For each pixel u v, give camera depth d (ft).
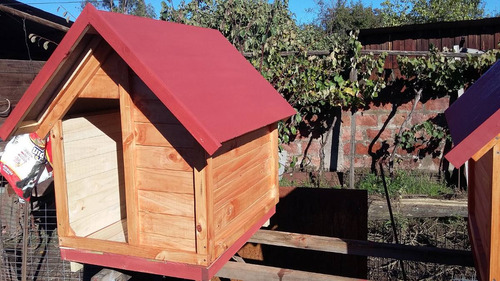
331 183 23.18
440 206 18.93
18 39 26.05
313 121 24.58
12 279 13.28
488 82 9.21
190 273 6.81
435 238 16.84
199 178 6.60
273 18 22.50
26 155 9.41
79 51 6.86
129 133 7.00
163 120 6.79
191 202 6.80
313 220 13.50
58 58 6.63
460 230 17.56
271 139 9.44
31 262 13.26
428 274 14.24
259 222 8.71
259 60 21.67
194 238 6.85
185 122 5.98
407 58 22.66
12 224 14.26
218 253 6.93
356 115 24.66
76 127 8.41
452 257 8.65
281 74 21.75
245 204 8.19
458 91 22.94
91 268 13.83
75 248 7.75
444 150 23.71
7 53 25.76
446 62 22.00
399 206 19.15
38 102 7.21
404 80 23.66
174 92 6.20
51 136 7.79
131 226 7.16
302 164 25.14
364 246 9.24
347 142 24.76
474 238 8.13
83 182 8.57
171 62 7.11
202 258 6.68
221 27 22.71
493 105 6.63
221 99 7.23
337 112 24.18
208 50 8.91
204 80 7.43
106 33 6.30
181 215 6.89
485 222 7.17
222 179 7.17
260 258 13.48
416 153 24.12
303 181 23.40
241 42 22.79
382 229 17.94
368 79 23.48
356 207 13.17
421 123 23.85
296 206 13.62
